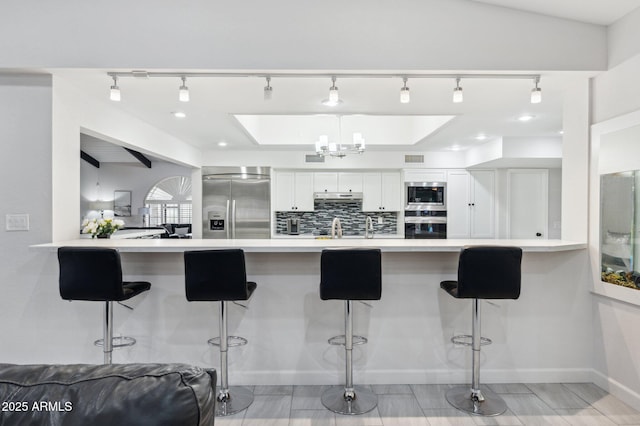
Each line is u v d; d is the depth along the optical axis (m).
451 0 2.34
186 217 9.24
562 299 2.65
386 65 2.33
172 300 2.59
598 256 2.49
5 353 2.47
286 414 2.24
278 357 2.62
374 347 2.63
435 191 5.69
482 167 5.52
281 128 5.34
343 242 2.59
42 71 2.34
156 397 0.84
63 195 2.53
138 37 2.30
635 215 2.19
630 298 2.24
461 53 2.34
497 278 2.14
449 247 2.31
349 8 2.34
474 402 2.34
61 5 2.29
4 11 2.28
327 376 2.62
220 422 2.16
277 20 2.33
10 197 2.42
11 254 2.45
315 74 2.40
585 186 2.58
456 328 2.63
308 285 2.61
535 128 4.03
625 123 2.24
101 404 0.84
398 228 6.09
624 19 2.27
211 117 3.54
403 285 2.62
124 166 9.07
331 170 5.88
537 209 5.52
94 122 2.87
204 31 2.31
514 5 2.32
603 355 2.52
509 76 2.43
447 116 3.71
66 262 2.05
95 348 2.54
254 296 2.61
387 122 5.38
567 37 2.37
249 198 5.61
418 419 2.19
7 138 2.41
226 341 2.34
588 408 2.29
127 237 5.57
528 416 2.21
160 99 2.94
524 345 2.65
